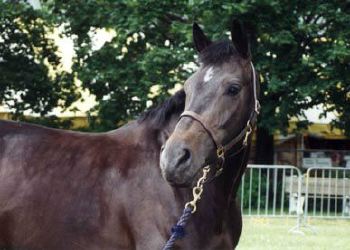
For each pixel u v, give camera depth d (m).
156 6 15.80
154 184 4.55
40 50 18.81
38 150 4.81
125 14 16.19
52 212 4.61
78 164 4.73
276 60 15.83
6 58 18.52
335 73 15.67
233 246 4.70
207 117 4.25
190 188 4.46
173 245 4.42
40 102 19.00
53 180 4.68
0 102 18.78
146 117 4.85
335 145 22.83
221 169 4.38
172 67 15.71
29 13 17.72
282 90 15.73
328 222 14.02
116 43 16.38
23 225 4.63
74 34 17.91
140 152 4.69
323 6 15.64
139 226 4.49
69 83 18.55
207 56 4.46
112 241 4.55
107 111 17.53
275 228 12.71
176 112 4.73
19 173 4.72
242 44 4.46
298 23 15.67
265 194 14.77
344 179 14.15
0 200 4.66
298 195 13.12
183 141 4.16
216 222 4.51
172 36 16.67
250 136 4.51
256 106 4.49
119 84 17.06
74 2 17.19
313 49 16.09
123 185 4.59
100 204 4.59
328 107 17.33
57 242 4.60
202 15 15.41
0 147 4.83
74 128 18.78
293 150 20.84
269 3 15.04
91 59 17.19
